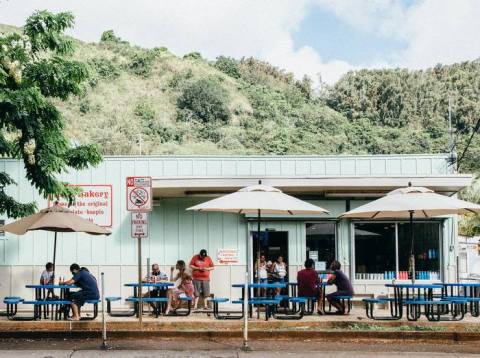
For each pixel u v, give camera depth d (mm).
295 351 11680
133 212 12977
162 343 12461
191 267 17859
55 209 15031
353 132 97188
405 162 19094
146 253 19016
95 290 15039
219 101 96250
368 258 19031
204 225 19078
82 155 16125
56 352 11375
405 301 14266
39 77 14727
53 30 14758
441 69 108812
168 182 17859
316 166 19109
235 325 13859
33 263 18969
